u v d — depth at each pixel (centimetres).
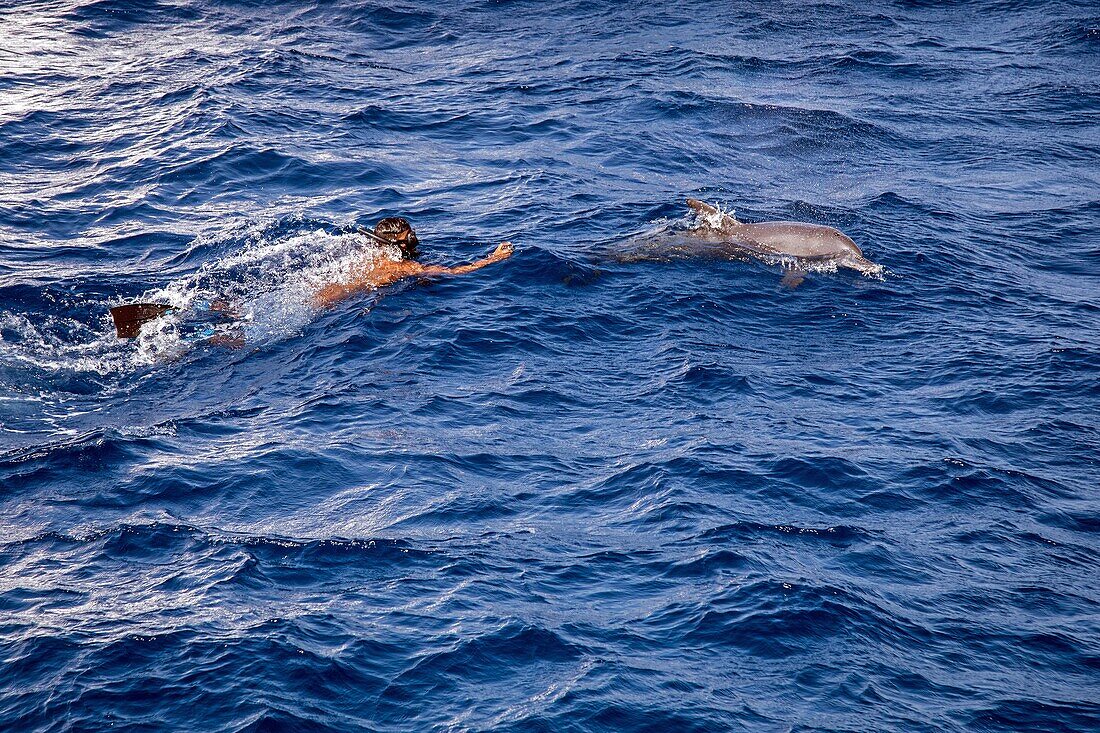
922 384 2522
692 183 3972
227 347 2575
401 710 1352
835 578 1695
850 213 3672
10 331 2598
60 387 2361
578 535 1802
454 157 4184
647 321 2769
